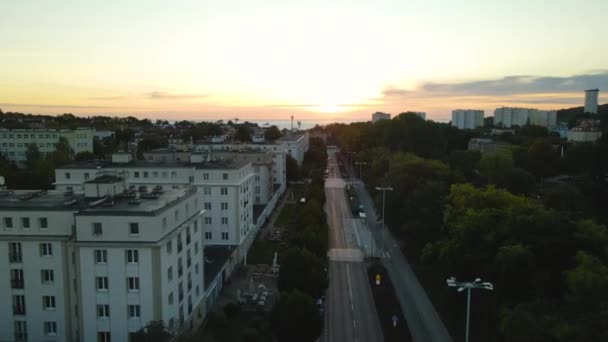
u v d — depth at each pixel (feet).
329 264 336.29
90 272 184.85
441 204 334.03
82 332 187.83
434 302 269.03
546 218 215.10
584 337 147.43
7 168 499.92
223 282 293.02
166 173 335.47
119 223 182.39
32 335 194.70
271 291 282.56
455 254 245.45
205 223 334.03
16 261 192.24
